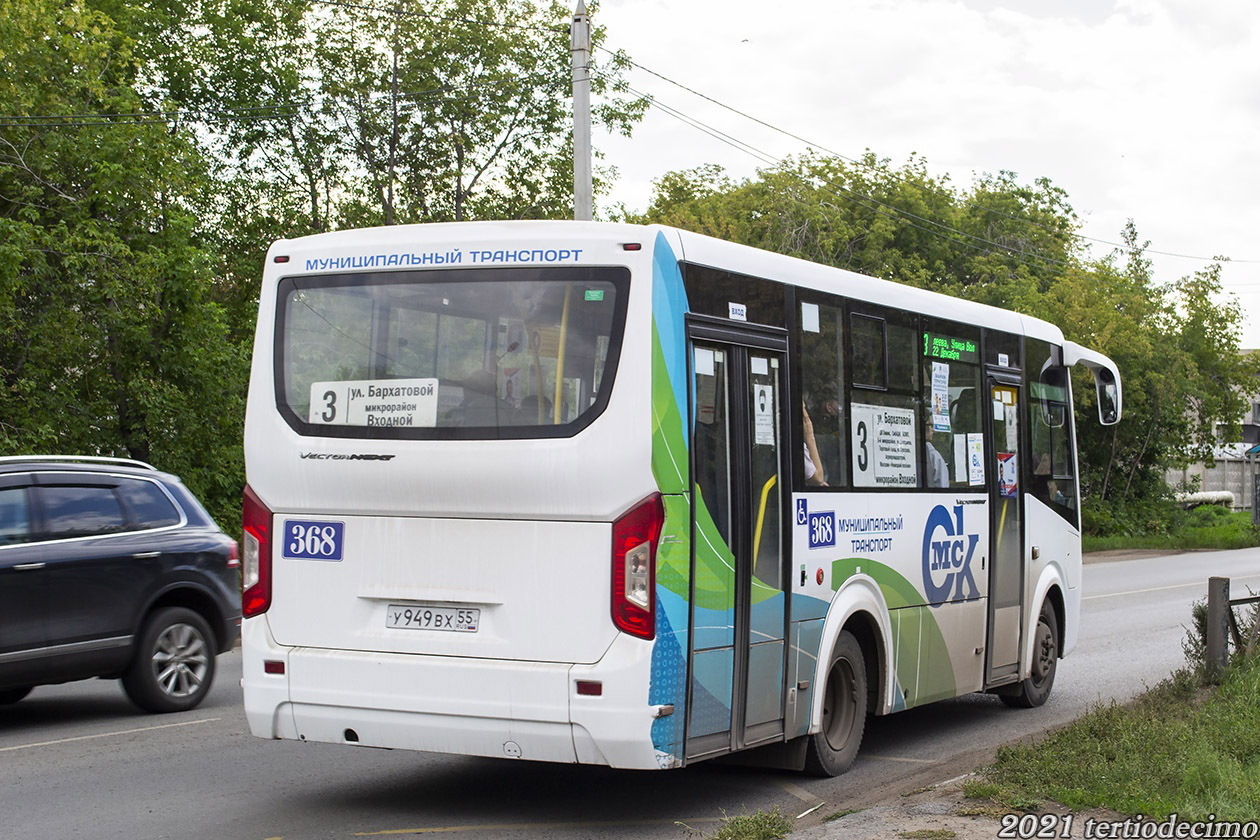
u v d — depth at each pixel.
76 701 11.59
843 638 8.54
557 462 6.66
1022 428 11.30
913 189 49.69
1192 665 11.90
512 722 6.68
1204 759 7.17
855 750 8.68
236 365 22.72
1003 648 10.83
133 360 21.64
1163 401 45.31
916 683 9.39
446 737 6.84
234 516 22.58
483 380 6.94
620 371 6.70
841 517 8.42
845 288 8.67
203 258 21.91
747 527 7.39
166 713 10.82
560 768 8.79
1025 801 6.89
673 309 6.89
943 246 50.75
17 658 9.70
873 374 8.98
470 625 6.86
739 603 7.30
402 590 6.99
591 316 6.81
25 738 9.70
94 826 7.09
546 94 38.34
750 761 8.39
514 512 6.77
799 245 41.03
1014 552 11.02
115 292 20.64
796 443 7.96
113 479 10.76
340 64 37.28
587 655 6.62
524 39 38.16
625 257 6.82
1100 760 7.52
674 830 7.12
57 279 21.09
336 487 7.14
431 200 39.00
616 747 6.54
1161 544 41.88
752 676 7.42
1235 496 64.81
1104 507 45.62
